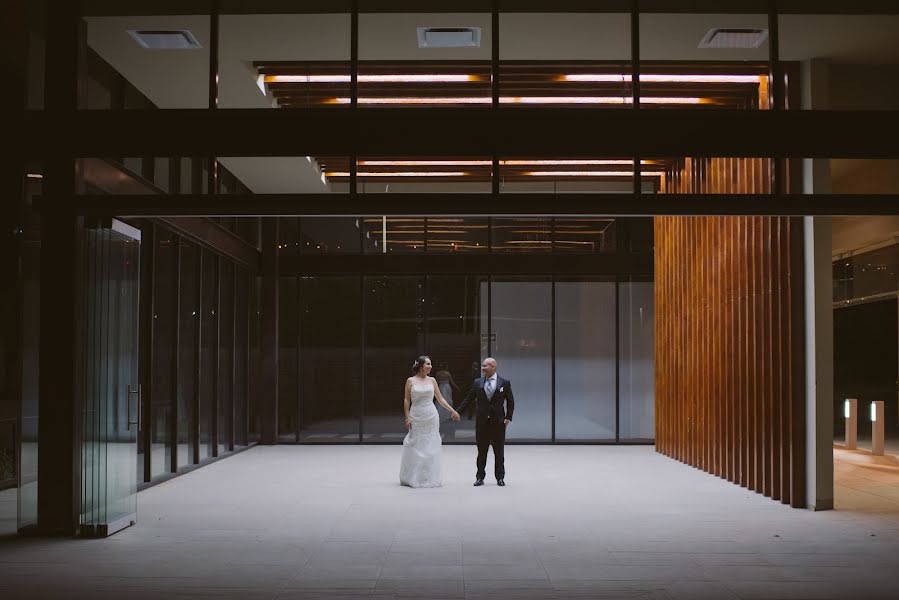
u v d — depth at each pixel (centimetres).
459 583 662
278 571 702
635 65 809
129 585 657
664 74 1049
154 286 1190
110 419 889
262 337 1842
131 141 823
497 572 697
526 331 1839
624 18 862
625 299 1838
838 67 1042
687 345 1469
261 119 802
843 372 2708
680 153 784
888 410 2659
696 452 1406
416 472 1179
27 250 1107
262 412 1828
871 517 952
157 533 859
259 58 988
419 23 880
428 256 1830
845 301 2181
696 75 1052
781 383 1054
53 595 629
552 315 1831
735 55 983
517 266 1819
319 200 785
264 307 1845
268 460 1528
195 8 849
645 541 820
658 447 1656
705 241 1378
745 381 1192
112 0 841
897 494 1128
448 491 1140
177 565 722
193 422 1394
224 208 795
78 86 848
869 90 1131
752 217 1165
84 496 863
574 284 1839
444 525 898
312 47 954
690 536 844
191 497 1090
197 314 1398
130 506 903
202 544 806
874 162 1430
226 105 1152
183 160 1289
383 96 1116
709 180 1323
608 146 785
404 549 783
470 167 1418
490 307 1842
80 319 860
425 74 1039
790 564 727
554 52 962
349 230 1850
